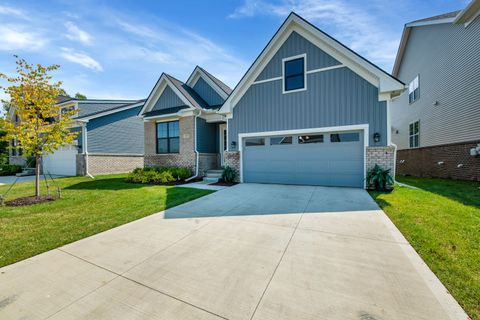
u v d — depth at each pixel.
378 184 7.41
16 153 20.28
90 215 5.11
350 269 2.65
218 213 5.18
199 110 11.23
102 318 1.93
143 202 6.33
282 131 9.12
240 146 10.02
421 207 5.15
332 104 8.23
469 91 9.06
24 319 1.93
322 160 8.52
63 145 7.46
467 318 1.86
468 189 7.28
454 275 2.47
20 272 2.71
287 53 8.97
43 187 9.42
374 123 7.63
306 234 3.79
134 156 17.55
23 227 4.31
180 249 3.29
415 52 13.72
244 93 9.89
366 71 7.70
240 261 2.90
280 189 8.00
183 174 10.61
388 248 3.20
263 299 2.13
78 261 2.97
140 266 2.81
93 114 14.66
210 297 2.18
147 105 13.01
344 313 1.93
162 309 2.03
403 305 2.02
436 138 11.41
